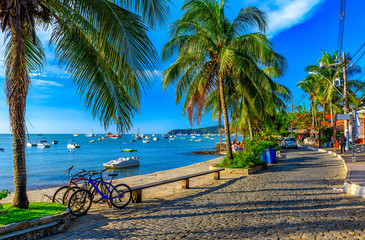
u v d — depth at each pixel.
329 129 36.78
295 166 15.35
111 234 4.70
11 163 45.50
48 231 4.60
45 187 20.08
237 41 12.98
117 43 4.45
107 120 6.13
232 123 23.67
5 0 4.83
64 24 5.73
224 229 4.86
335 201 6.82
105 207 6.68
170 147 90.44
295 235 4.45
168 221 5.44
